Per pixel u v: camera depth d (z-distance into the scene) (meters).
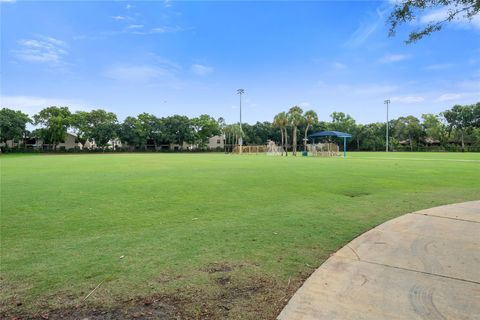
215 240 4.72
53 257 4.08
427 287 3.07
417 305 2.74
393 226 5.28
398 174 14.74
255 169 17.95
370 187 10.40
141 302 2.91
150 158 35.66
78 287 3.21
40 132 67.12
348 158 35.06
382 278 3.29
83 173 15.70
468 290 3.00
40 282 3.33
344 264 3.68
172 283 3.29
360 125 84.44
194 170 17.28
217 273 3.53
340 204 7.48
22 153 62.59
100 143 71.25
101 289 3.17
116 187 10.44
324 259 3.91
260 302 2.88
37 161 29.08
